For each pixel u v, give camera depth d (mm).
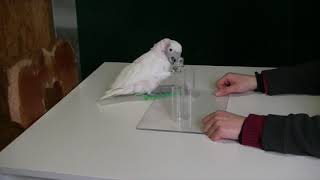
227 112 988
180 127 993
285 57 2057
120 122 1036
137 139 946
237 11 2012
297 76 1160
